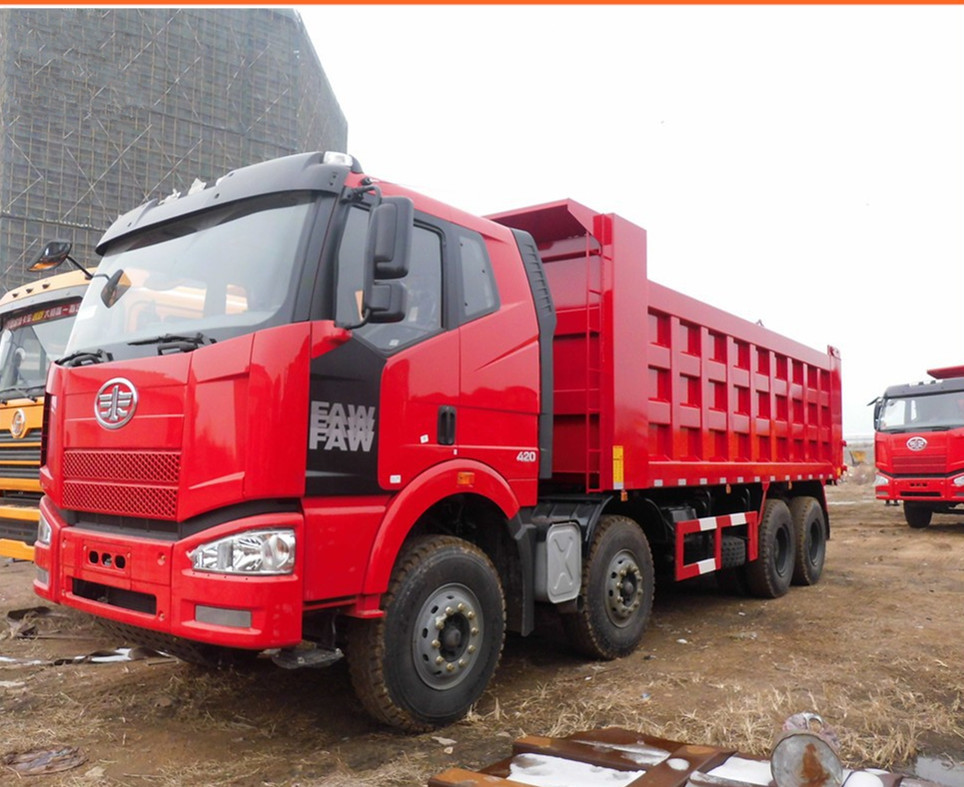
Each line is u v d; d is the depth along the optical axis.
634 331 5.84
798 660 5.60
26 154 29.81
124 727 4.24
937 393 15.35
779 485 8.94
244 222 4.02
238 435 3.47
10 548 6.75
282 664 3.65
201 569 3.49
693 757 3.47
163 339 3.83
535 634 6.34
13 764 3.76
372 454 3.86
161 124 32.53
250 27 35.38
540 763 3.53
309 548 3.55
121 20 31.95
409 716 4.01
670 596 8.31
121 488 3.90
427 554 4.13
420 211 4.34
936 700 4.73
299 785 3.53
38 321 7.29
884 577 9.49
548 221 5.78
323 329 3.65
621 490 5.67
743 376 7.75
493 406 4.63
